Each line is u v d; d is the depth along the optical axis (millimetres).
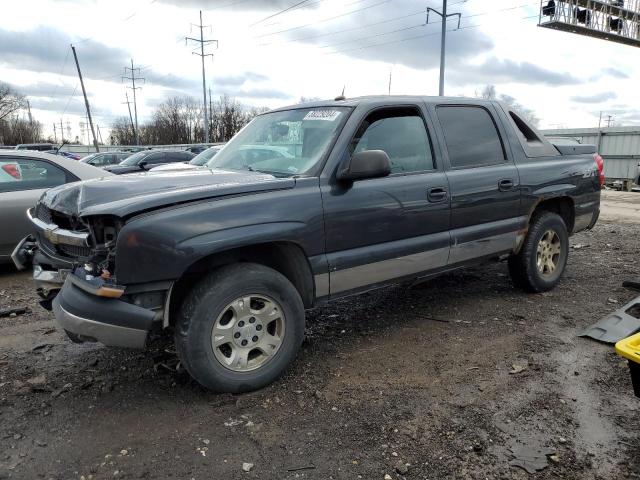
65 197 3371
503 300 5105
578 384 3426
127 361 3812
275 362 3387
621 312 4375
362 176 3480
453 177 4246
